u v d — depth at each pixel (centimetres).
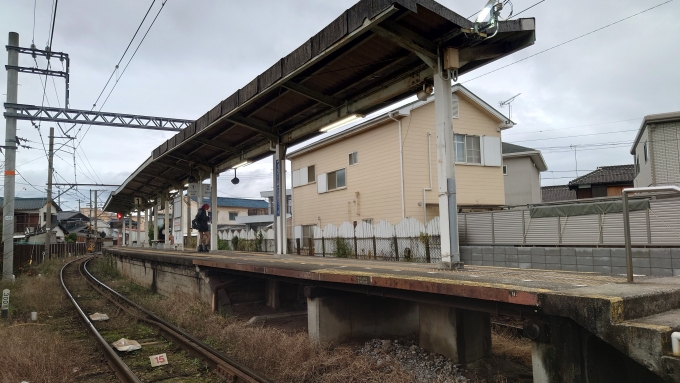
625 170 2453
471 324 643
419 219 1586
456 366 606
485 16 609
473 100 1727
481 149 1756
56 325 970
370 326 768
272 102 986
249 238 2075
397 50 727
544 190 3078
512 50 675
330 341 716
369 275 571
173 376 612
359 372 569
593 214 959
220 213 4744
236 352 705
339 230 1470
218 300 1008
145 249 2302
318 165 2067
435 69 667
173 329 862
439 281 478
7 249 1675
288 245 1809
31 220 4806
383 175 1659
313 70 814
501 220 1138
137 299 1309
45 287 1484
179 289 1264
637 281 444
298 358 612
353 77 846
